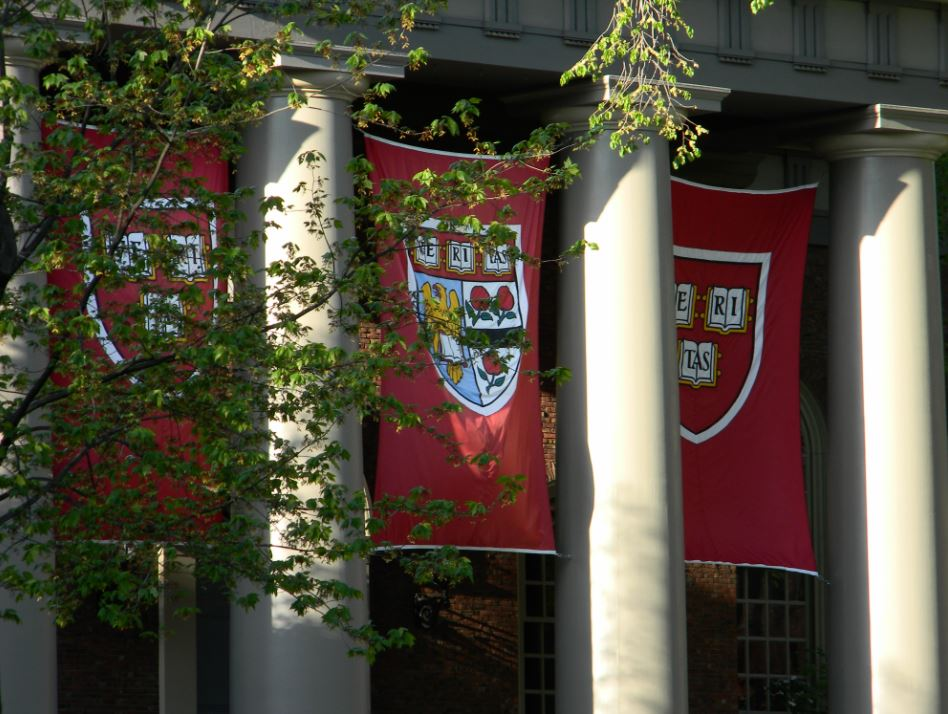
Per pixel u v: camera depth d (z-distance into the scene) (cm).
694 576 8419
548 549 6400
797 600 8831
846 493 7456
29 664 5719
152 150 4909
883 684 7244
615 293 6819
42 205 4847
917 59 7544
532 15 6825
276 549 5922
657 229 6869
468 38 6700
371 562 7712
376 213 4934
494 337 6400
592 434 6812
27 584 4503
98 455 5166
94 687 7112
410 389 6266
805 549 6925
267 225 5091
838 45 7400
